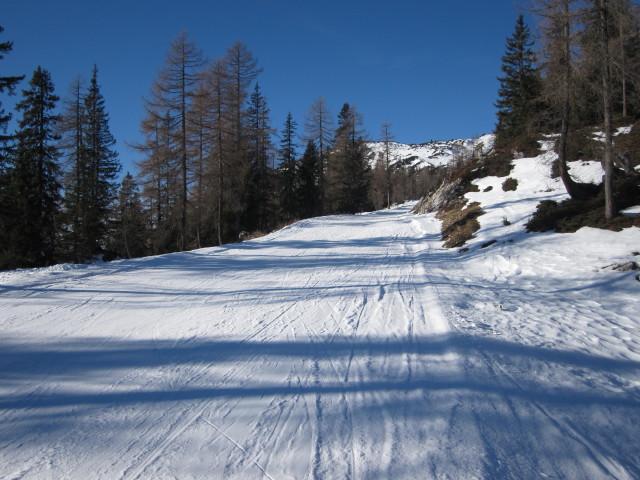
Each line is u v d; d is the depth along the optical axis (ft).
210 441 9.57
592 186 43.19
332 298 24.77
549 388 12.12
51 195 70.28
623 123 60.59
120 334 17.93
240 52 84.53
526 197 57.31
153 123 67.26
